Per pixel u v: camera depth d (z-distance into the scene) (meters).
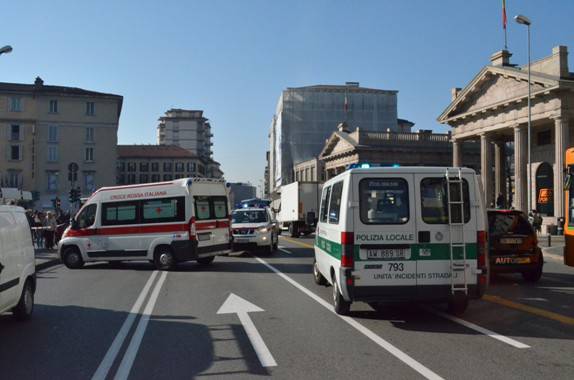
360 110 84.19
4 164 72.12
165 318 8.47
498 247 12.16
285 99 83.50
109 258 16.08
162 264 15.44
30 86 73.94
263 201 53.28
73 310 9.30
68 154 74.31
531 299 10.02
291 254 20.48
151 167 113.12
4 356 6.32
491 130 41.88
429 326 7.70
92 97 75.31
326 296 10.43
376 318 8.28
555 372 5.45
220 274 14.29
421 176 7.77
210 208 16.28
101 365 5.91
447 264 7.66
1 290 7.31
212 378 5.39
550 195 37.97
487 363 5.78
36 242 25.42
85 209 16.53
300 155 83.06
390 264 7.63
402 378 5.28
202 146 141.75
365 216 7.69
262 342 6.82
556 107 34.78
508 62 40.72
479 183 7.79
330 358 6.04
